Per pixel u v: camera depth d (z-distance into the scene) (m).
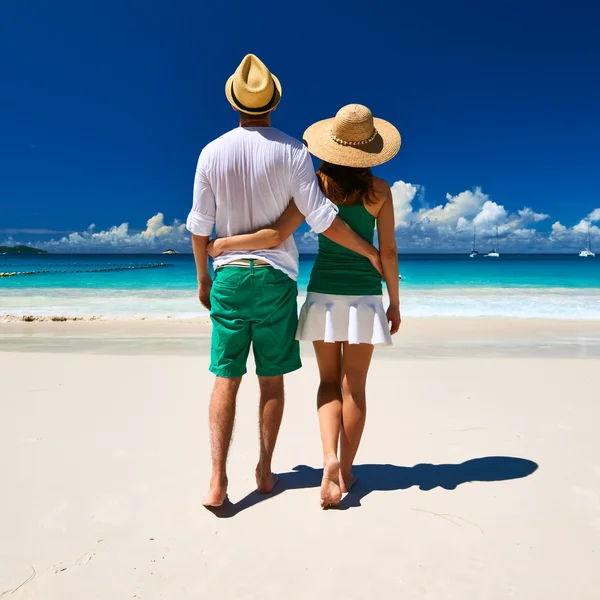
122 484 2.71
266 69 2.48
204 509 2.46
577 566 2.00
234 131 2.52
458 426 3.63
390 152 2.59
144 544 2.16
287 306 2.57
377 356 6.45
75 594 1.84
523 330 9.10
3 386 4.75
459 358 6.23
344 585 1.90
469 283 22.91
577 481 2.73
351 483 2.71
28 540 2.18
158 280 25.44
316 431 3.56
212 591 1.86
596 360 5.92
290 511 2.46
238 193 2.48
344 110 2.56
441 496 2.59
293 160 2.45
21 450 3.15
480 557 2.07
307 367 5.58
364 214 2.61
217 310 2.53
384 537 2.22
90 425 3.64
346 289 2.58
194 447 3.23
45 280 25.44
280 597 1.83
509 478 2.77
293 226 2.54
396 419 3.79
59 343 7.63
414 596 1.83
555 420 3.72
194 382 4.93
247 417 3.84
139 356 6.30
